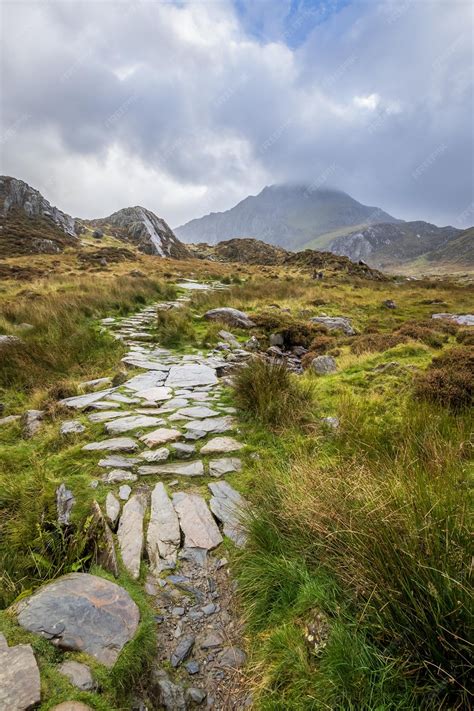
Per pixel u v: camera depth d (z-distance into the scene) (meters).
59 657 1.87
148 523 3.15
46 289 18.91
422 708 1.65
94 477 3.74
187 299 18.42
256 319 13.77
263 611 2.31
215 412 5.48
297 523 2.77
